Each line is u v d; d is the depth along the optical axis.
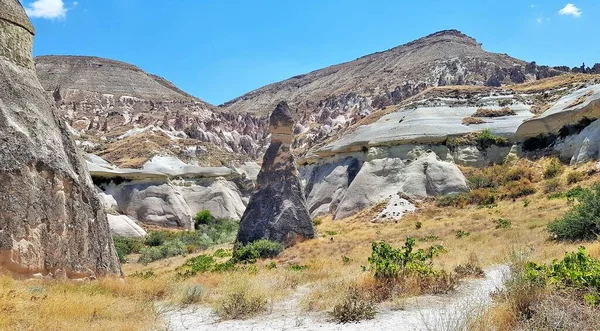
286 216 25.97
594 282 7.31
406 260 11.27
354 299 9.16
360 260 17.98
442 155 40.53
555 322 6.26
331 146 48.75
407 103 50.66
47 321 8.00
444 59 140.75
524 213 26.70
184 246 35.06
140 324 8.58
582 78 46.00
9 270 11.91
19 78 14.00
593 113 32.94
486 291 9.57
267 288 12.12
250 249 23.48
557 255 13.06
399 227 30.98
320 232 33.19
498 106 45.12
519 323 6.57
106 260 14.72
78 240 13.79
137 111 123.44
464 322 6.74
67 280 12.91
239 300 10.25
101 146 71.44
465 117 44.31
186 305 11.39
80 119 110.06
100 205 15.12
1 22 14.03
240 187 62.56
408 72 139.12
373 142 43.22
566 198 27.22
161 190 51.59
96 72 145.12
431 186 37.56
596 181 28.34
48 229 12.95
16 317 7.94
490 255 15.01
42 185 13.05
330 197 43.78
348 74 177.38
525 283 7.50
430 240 22.89
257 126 136.38
